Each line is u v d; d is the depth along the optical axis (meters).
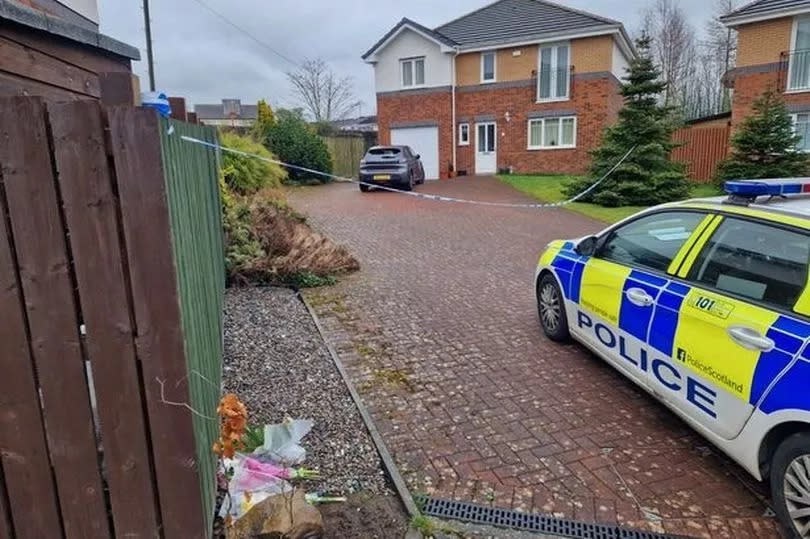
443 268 8.09
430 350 4.91
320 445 3.37
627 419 3.68
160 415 1.95
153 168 1.79
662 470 3.13
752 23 17.56
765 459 2.69
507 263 8.39
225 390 4.07
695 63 40.97
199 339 2.54
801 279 2.62
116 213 1.81
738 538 2.61
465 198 16.64
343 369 4.49
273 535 2.30
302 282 7.08
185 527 2.05
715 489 2.97
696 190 16.92
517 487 2.99
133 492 2.00
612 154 15.21
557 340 5.00
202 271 3.20
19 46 2.88
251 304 6.26
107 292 1.85
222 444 2.31
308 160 20.31
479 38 23.19
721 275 3.08
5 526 2.00
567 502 2.87
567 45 21.66
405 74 24.36
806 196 3.15
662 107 15.51
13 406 1.90
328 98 44.62
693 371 3.09
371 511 2.78
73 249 1.81
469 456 3.28
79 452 1.97
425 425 3.63
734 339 2.78
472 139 23.86
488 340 5.12
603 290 4.07
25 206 1.78
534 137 22.81
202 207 3.74
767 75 17.56
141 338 1.89
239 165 12.59
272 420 3.65
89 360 1.89
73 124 1.75
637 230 3.94
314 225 11.63
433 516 2.77
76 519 2.03
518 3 23.89
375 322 5.69
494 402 3.94
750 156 15.23
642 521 2.73
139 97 3.13
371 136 26.28
